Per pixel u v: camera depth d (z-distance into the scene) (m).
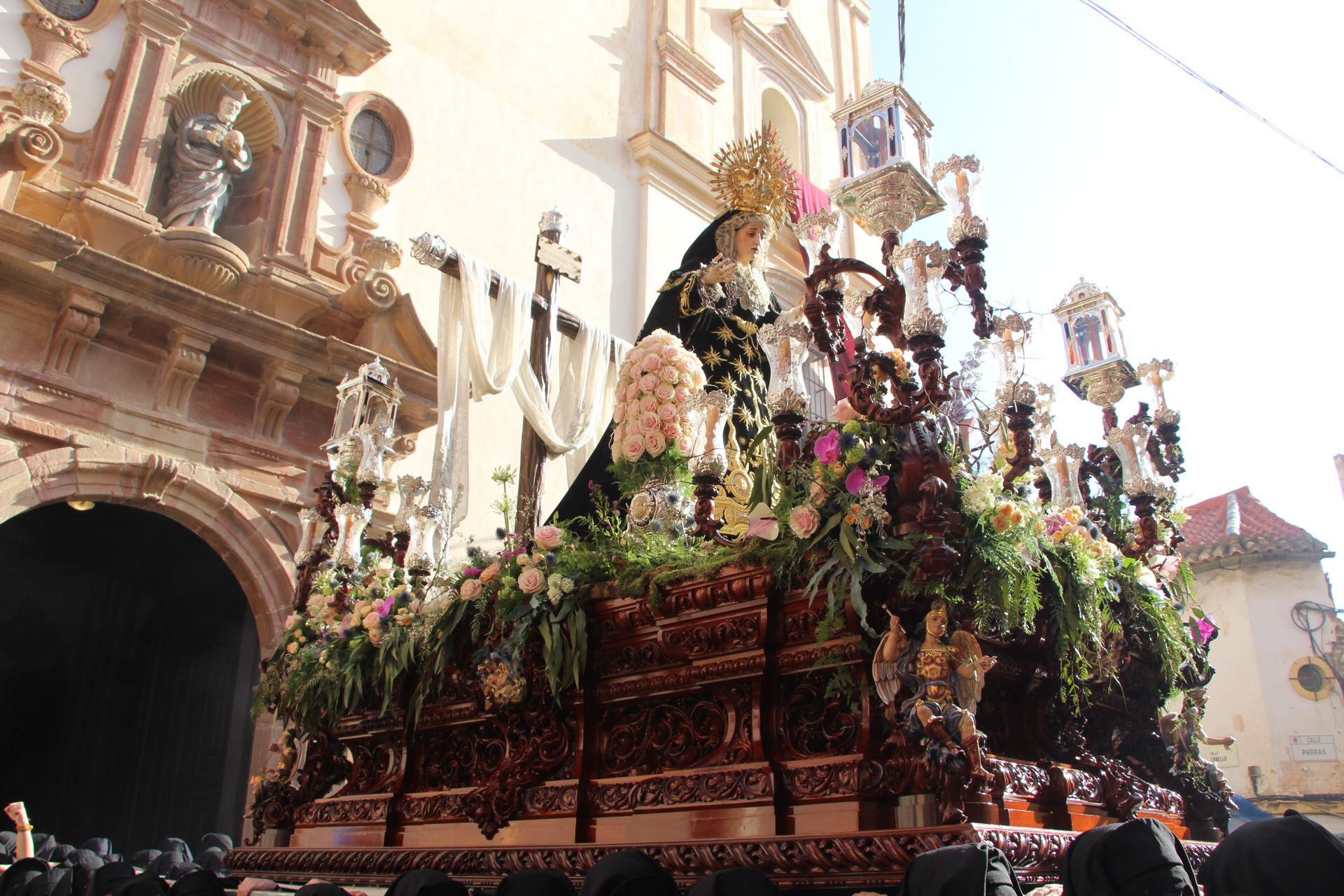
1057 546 2.93
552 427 6.22
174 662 10.28
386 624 4.02
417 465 9.39
